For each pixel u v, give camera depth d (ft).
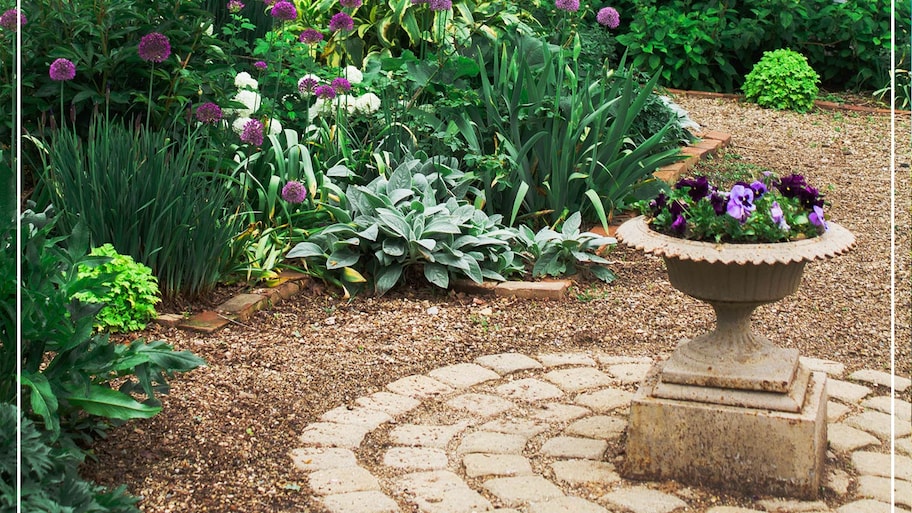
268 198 17.93
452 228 17.48
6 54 17.53
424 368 14.29
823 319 16.70
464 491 10.71
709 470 10.92
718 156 26.35
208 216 15.87
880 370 14.55
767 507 10.49
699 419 10.85
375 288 17.29
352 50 25.53
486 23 25.32
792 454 10.62
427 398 13.16
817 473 10.76
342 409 12.76
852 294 17.92
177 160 16.05
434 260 17.21
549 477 11.13
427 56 23.09
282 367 14.02
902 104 32.94
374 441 11.96
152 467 11.11
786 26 33.30
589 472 11.20
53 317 10.27
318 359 14.40
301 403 12.93
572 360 14.47
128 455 11.32
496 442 11.88
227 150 18.53
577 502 10.52
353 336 15.40
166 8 18.13
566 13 26.76
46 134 17.93
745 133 29.01
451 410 12.82
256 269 16.81
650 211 11.80
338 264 17.20
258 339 14.99
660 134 20.31
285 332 15.39
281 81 21.20
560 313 16.58
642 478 11.11
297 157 18.76
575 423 12.41
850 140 28.37
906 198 23.47
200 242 15.75
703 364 11.09
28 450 9.20
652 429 11.01
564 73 23.09
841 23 34.06
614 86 21.53
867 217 22.25
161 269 15.48
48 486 9.49
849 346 15.57
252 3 24.72
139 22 18.04
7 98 17.78
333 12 26.17
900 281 18.57
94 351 10.45
